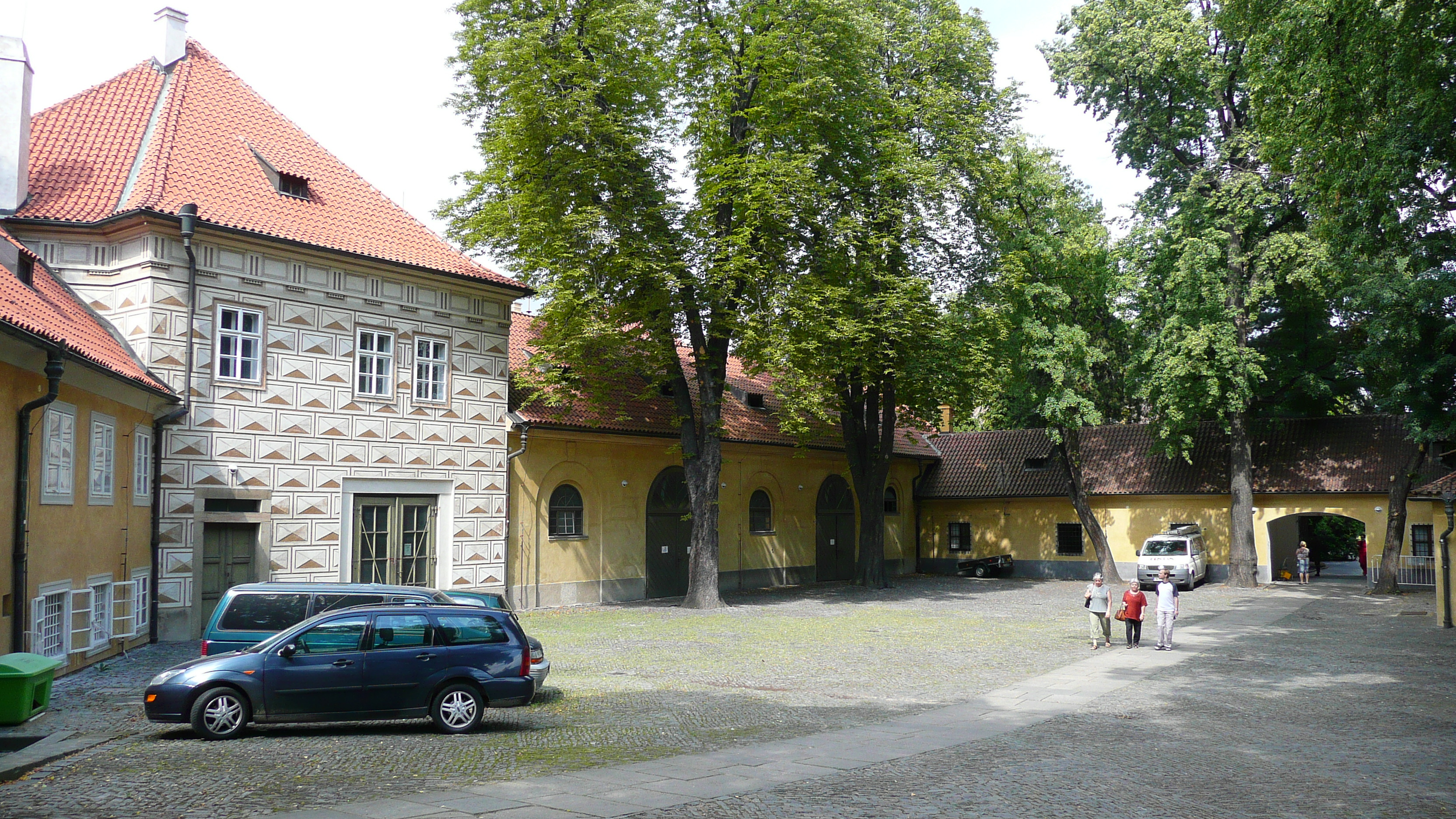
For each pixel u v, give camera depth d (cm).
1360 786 1026
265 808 871
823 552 4391
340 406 2439
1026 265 3866
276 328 2317
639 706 1522
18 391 1485
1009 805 938
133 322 2103
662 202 2850
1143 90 3862
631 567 3431
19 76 2081
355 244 2484
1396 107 1756
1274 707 1530
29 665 1267
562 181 2677
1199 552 4078
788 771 1073
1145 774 1073
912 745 1238
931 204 3259
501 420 2850
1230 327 3638
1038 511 4722
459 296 2739
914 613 3000
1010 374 3866
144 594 2055
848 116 3158
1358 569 5159
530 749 1180
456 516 2711
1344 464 3991
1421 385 3031
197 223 2134
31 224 2072
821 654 2138
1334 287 3409
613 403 3422
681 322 3139
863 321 3109
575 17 2705
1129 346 4409
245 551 2266
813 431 4081
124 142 2306
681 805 916
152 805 879
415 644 1285
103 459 1834
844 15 2942
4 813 852
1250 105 2147
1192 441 4025
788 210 2820
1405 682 1770
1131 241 3997
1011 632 2519
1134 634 2252
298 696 1230
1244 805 941
